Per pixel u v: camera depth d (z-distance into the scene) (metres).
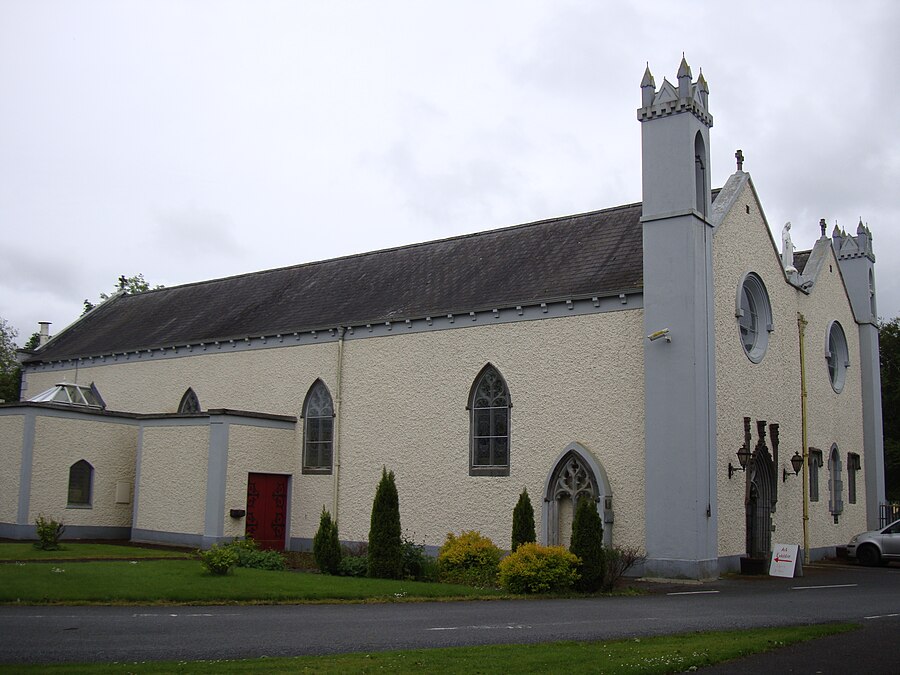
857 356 35.62
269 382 31.81
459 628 12.45
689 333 21.97
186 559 21.98
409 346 28.16
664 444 21.91
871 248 36.75
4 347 60.72
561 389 24.50
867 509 34.97
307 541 29.75
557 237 28.67
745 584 20.67
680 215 22.55
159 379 35.41
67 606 13.87
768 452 25.50
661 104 23.19
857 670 9.41
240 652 10.19
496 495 25.44
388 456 28.08
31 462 29.25
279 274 37.44
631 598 17.33
